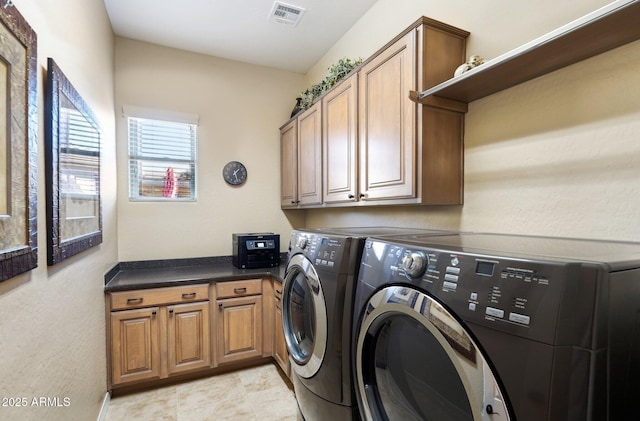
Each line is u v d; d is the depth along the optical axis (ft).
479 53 5.14
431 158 5.13
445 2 5.85
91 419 6.00
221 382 8.36
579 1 3.84
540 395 1.88
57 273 4.27
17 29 3.07
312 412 4.71
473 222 5.28
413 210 6.68
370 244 3.69
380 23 7.75
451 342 2.43
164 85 9.91
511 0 4.66
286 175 10.88
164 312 8.07
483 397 2.18
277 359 8.84
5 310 2.90
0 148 2.75
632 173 3.46
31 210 3.36
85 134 5.71
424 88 5.02
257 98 11.23
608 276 1.87
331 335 4.19
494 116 4.95
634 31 3.23
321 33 9.28
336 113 7.57
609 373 1.85
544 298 1.93
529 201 4.47
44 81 3.98
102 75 7.44
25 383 3.29
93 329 6.26
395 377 3.30
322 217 10.83
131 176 9.61
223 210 10.74
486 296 2.24
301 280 5.49
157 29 9.02
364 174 6.48
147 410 7.17
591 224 3.80
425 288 2.74
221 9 8.13
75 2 5.31
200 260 10.38
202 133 10.43
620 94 3.55
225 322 8.73
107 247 7.82
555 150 4.17
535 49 3.58
